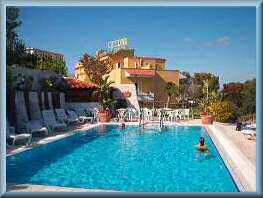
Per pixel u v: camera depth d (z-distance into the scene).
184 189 9.84
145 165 13.17
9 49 23.61
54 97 25.64
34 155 14.12
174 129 23.53
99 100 30.33
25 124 17.72
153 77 41.88
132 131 22.84
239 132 19.62
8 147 14.13
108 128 24.09
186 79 52.72
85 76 45.09
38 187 8.97
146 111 29.41
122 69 40.25
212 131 20.17
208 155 14.73
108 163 13.57
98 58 41.62
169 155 15.11
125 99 34.38
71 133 19.11
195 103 38.62
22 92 19.70
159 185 10.34
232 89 29.03
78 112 27.56
